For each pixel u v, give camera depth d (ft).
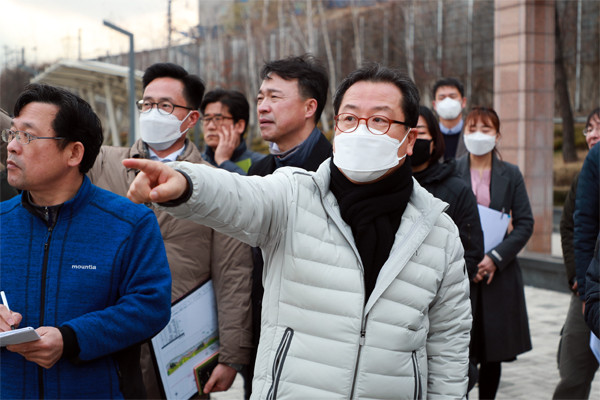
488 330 13.30
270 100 10.05
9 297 6.65
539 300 25.66
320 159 10.04
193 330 9.14
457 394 6.82
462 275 6.91
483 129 14.44
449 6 59.62
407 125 6.55
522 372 16.94
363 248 6.32
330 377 6.07
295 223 6.31
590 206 10.12
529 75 30.22
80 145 6.81
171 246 9.31
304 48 69.82
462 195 11.45
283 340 6.22
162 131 9.77
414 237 6.44
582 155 41.37
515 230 14.06
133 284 6.88
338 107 6.75
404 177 6.58
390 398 6.23
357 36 65.87
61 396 6.59
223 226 5.83
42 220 6.82
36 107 6.66
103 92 53.72
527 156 30.17
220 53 74.43
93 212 6.90
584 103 42.09
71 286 6.63
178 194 5.19
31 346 6.12
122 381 6.99
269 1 71.72
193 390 9.04
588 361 11.70
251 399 6.38
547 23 30.40
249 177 6.25
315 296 6.18
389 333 6.23
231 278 9.38
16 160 6.62
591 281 8.13
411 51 62.28
